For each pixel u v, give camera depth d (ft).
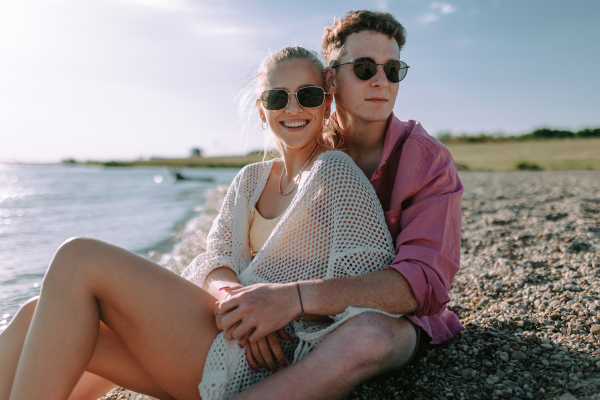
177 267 19.04
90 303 5.88
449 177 7.24
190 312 6.10
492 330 9.05
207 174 165.27
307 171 7.52
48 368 5.56
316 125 7.76
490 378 7.28
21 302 14.70
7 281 17.38
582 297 10.04
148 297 5.93
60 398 5.60
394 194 7.43
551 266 13.14
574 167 77.66
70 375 5.68
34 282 17.28
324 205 6.89
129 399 8.15
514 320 9.39
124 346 6.59
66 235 29.43
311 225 6.94
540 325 9.05
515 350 8.09
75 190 82.12
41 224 34.96
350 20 8.13
